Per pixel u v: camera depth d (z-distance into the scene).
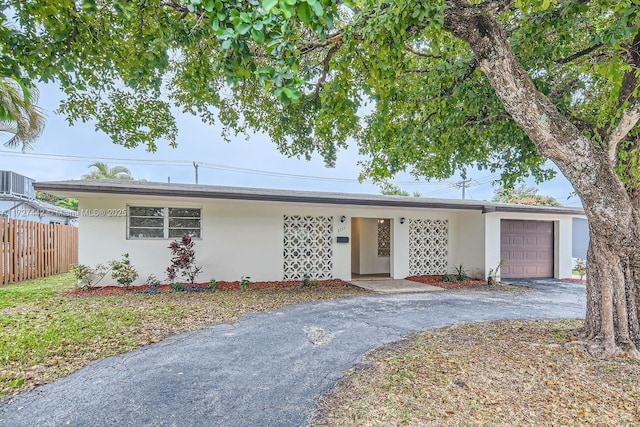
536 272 12.69
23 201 17.03
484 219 11.78
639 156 4.55
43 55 4.07
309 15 2.01
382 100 5.09
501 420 2.95
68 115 6.41
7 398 3.33
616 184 4.13
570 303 8.18
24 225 10.43
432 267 12.91
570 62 5.39
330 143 6.86
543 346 4.70
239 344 4.97
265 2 1.87
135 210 9.69
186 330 5.63
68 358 4.29
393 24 3.54
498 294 9.43
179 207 10.09
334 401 3.32
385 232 14.25
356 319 6.46
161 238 9.90
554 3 3.84
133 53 4.44
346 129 5.61
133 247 9.58
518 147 6.19
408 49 5.24
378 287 10.43
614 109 4.77
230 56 3.26
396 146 6.18
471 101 5.58
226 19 2.61
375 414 3.05
